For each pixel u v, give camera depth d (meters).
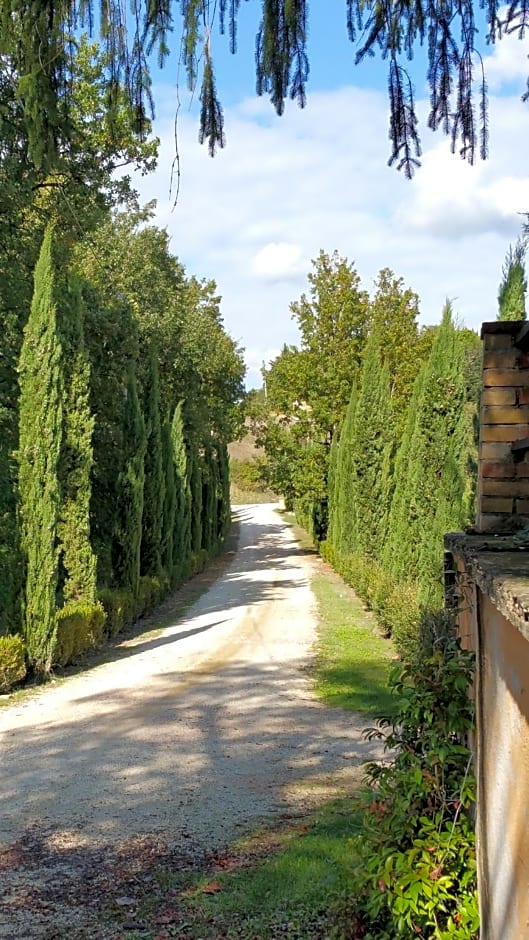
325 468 31.95
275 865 4.78
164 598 20.83
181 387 29.56
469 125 3.46
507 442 3.88
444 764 3.21
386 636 14.41
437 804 3.24
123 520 16.94
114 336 17.95
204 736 8.15
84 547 14.05
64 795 6.38
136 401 17.36
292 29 3.32
